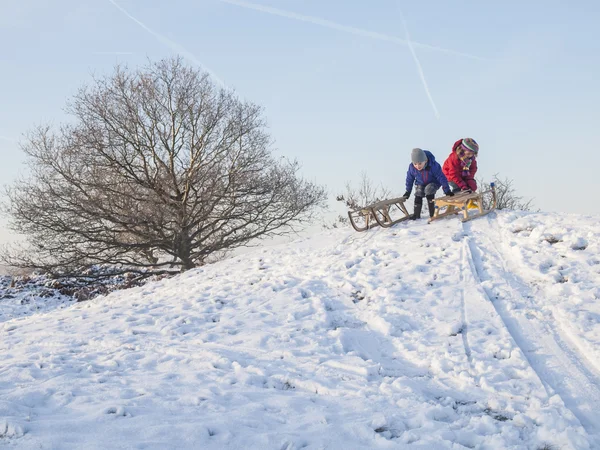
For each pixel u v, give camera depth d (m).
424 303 7.69
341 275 9.34
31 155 20.17
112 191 20.30
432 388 5.32
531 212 11.89
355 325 7.37
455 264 9.05
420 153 11.41
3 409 4.18
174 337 7.26
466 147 11.52
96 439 3.69
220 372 5.64
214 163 21.70
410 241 10.74
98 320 8.57
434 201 11.90
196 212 21.80
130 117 20.91
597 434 4.21
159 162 21.36
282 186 22.77
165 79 21.64
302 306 8.11
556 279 7.86
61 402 4.56
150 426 3.96
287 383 5.40
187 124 21.50
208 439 3.79
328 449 3.75
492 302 7.50
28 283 21.53
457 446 3.85
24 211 20.03
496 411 4.70
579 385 5.12
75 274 21.17
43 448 3.49
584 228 9.76
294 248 12.33
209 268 12.30
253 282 9.97
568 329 6.33
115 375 5.57
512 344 6.11
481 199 11.84
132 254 22.06
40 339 7.69
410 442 3.95
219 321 7.86
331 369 5.81
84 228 20.44
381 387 5.21
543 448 3.91
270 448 3.71
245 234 23.23
